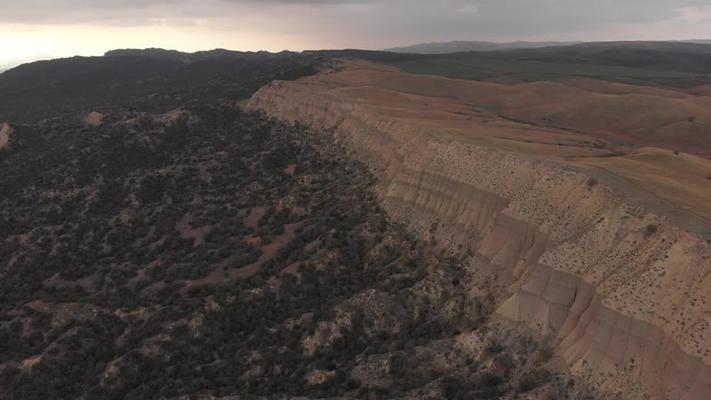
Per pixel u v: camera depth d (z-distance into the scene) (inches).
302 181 3993.6
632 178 2261.3
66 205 4200.3
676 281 1615.4
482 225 2472.9
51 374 2331.4
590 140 3949.3
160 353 2335.1
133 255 3491.6
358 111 4468.5
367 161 3880.4
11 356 2491.4
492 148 2765.7
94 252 3614.7
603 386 1589.6
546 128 4591.5
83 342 2495.1
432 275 2421.3
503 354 1849.2
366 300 2372.0
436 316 2258.9
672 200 2003.0
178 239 3563.0
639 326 1596.9
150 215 3934.5
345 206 3410.4
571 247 1930.4
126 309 2664.9
